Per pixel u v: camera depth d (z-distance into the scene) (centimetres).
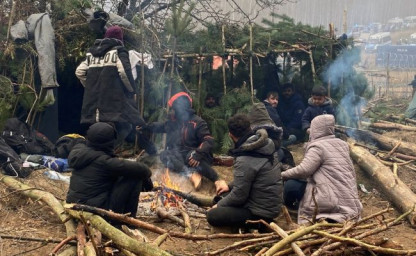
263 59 912
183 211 572
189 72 849
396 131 991
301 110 882
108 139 510
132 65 748
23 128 725
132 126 764
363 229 500
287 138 837
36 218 550
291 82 941
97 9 860
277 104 877
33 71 780
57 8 830
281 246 429
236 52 848
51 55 766
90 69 698
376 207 654
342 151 554
